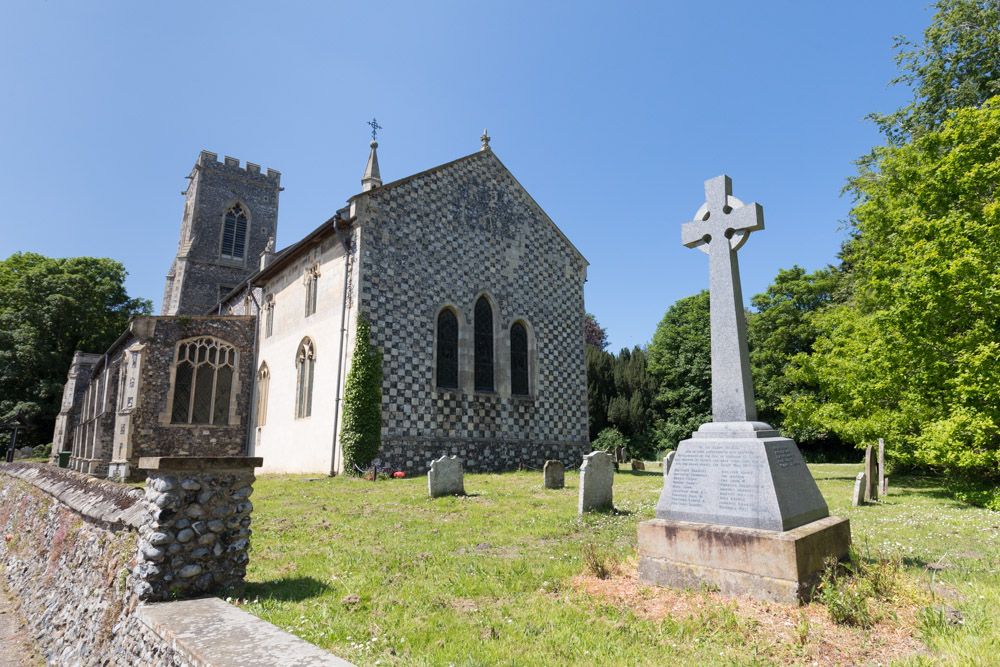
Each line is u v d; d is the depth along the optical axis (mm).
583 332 28500
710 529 6465
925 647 4781
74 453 37719
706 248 8180
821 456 37719
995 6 22094
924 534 9938
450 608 6254
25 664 9125
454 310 24188
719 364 7555
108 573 7816
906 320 16250
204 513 6738
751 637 5113
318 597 6605
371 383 21125
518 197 27406
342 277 22562
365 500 14680
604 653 4891
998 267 14211
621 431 40656
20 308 48562
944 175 16656
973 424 13930
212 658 4242
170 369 26812
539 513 12320
